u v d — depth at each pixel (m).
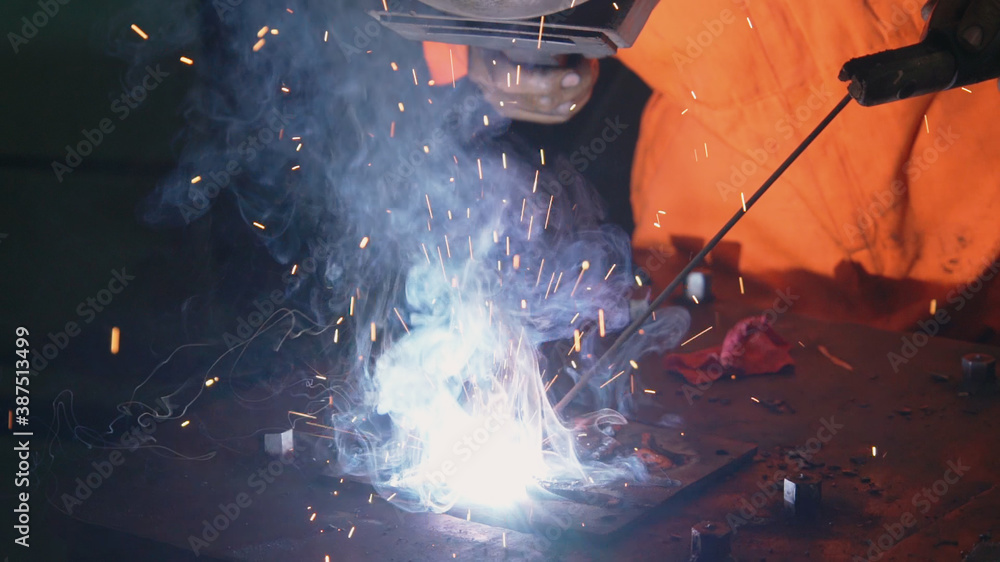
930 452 1.80
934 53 1.27
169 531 1.52
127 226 2.32
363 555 1.44
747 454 1.78
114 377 2.29
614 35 1.18
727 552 1.40
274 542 1.48
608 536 1.46
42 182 2.23
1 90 2.17
